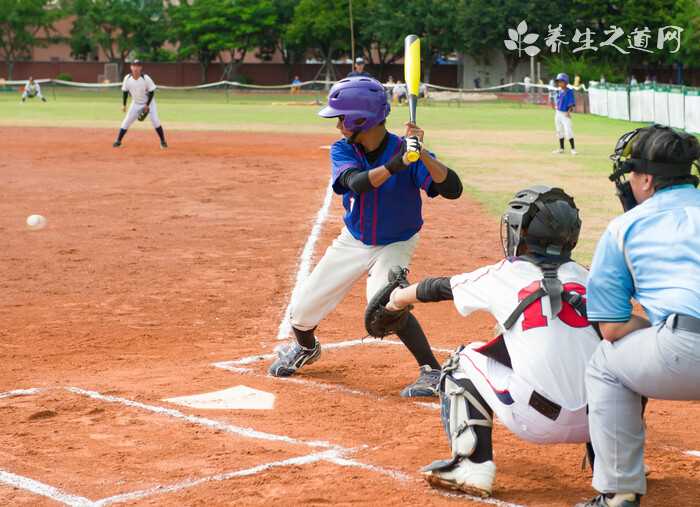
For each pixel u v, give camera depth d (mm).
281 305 8461
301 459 4688
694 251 3492
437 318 8086
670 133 3619
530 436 4031
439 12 70375
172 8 83938
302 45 80812
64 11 84312
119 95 65562
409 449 4844
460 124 36125
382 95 5480
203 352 6949
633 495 3770
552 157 22766
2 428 5145
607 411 3719
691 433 5215
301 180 18016
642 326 3627
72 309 8258
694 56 64188
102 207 14367
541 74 67000
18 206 14375
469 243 11625
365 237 5781
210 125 34188
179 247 11234
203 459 4684
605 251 3619
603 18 62625
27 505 4078
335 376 6312
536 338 3949
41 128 31109
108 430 5133
